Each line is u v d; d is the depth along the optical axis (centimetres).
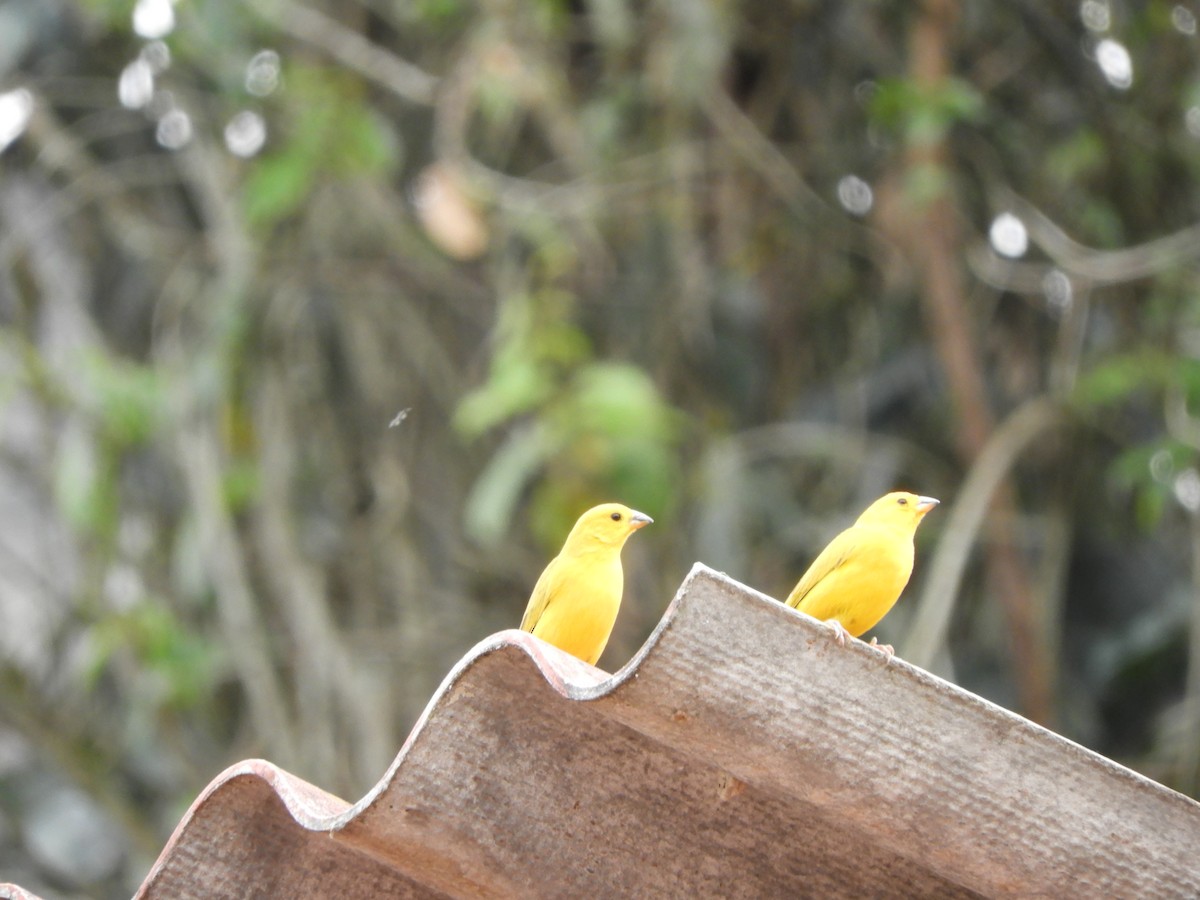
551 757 458
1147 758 1503
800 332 1725
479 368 1669
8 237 1672
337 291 1658
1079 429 1644
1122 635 1683
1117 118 1653
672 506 1530
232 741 1636
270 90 1619
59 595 1571
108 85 1672
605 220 1644
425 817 461
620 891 477
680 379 1639
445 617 1620
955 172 1648
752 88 1692
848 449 1617
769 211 1658
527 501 1661
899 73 1636
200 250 1669
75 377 1548
